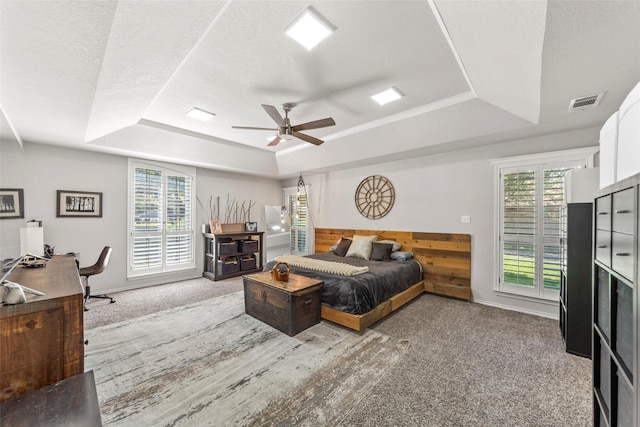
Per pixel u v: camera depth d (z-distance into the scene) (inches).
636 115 41.1
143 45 62.1
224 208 234.5
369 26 73.4
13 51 59.1
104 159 168.9
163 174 195.8
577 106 98.7
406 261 169.2
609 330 46.4
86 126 115.1
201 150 183.5
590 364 89.4
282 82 104.2
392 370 85.8
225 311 138.5
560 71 73.0
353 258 181.6
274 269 129.4
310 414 66.9
